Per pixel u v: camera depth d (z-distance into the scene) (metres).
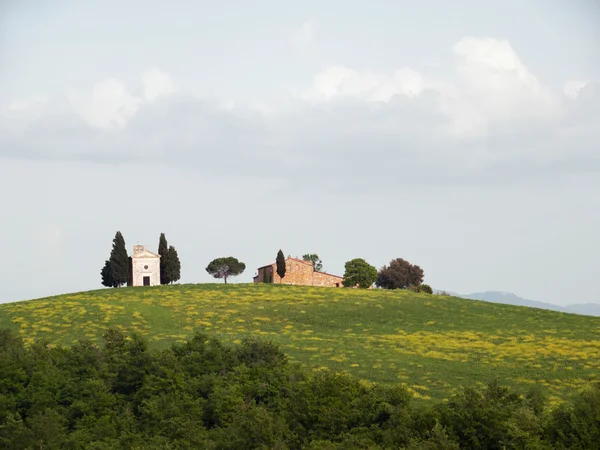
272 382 92.12
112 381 98.12
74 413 91.12
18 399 92.88
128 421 87.69
